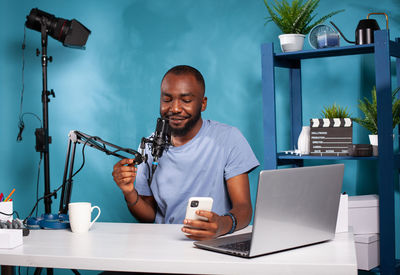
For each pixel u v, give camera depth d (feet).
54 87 11.03
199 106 6.91
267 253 4.45
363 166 9.20
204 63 10.24
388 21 9.01
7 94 11.09
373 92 8.19
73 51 10.94
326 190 4.84
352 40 9.21
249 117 9.98
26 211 11.07
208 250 4.67
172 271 4.30
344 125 8.19
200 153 6.96
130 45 10.68
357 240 7.63
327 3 9.34
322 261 4.18
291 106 9.52
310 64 9.52
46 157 9.27
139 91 10.64
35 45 11.00
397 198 8.87
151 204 7.36
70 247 4.89
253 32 9.90
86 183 10.89
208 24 10.19
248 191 6.84
